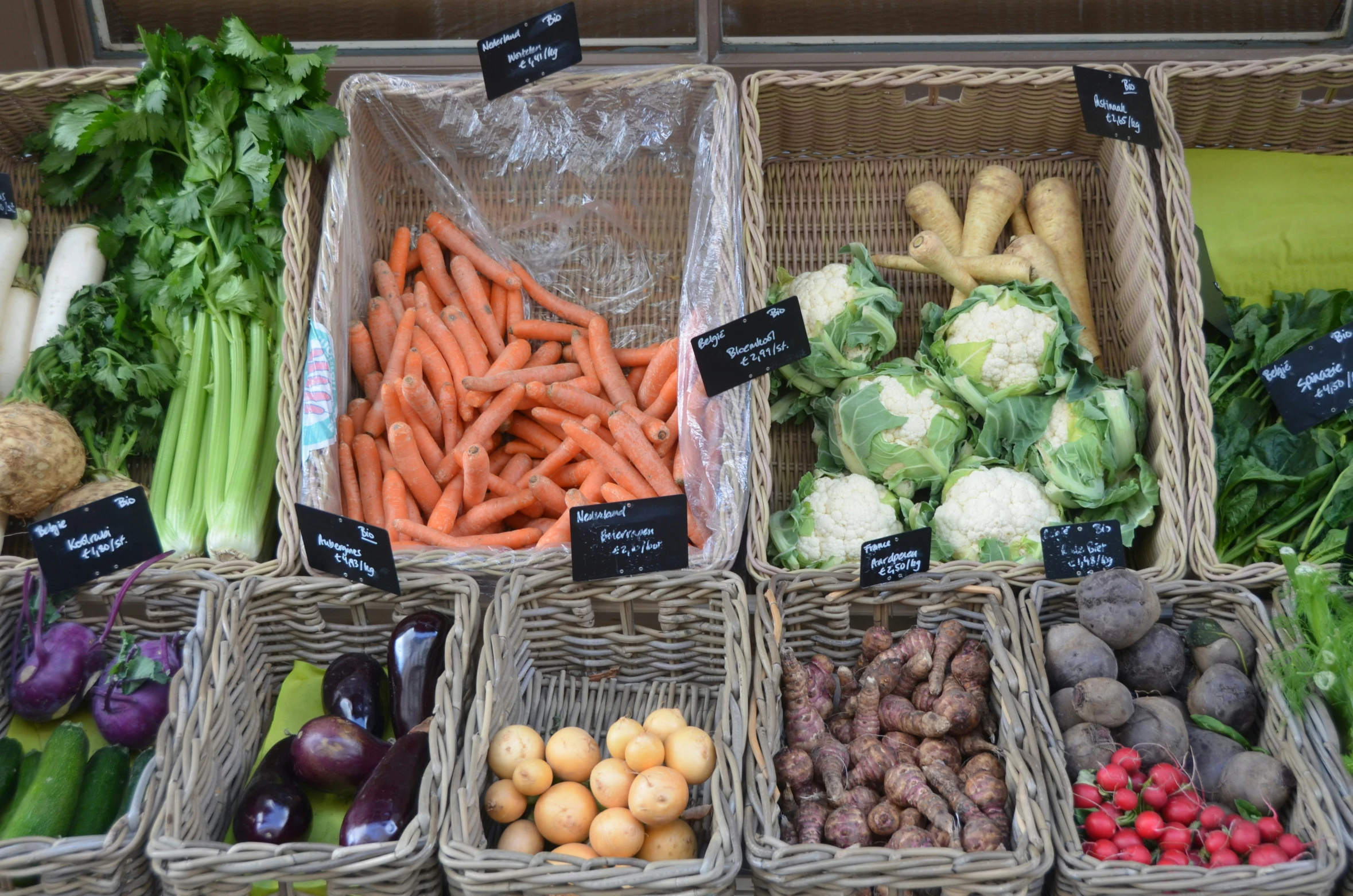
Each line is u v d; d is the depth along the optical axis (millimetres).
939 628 1989
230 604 1951
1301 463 2215
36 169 2600
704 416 2271
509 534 2297
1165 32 2582
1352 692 1697
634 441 2307
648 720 1846
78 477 2160
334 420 2236
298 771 1815
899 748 1822
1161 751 1764
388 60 2623
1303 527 2209
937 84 2424
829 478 2289
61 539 1935
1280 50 2547
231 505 2170
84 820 1685
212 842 1595
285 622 2066
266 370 2350
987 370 2256
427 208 2754
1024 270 2332
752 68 2641
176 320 2342
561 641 2096
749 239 2297
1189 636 1969
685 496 1961
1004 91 2469
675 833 1694
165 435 2297
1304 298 2434
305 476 2119
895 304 2385
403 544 2205
